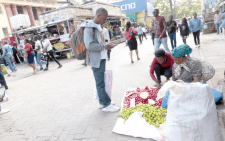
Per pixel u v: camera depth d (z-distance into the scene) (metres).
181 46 2.41
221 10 15.72
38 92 5.46
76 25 12.37
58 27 12.55
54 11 13.37
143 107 2.96
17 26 14.70
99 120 3.15
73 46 3.18
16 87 6.54
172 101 1.82
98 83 3.29
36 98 4.90
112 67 7.21
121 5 27.58
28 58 8.52
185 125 1.77
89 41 2.94
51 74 8.01
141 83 4.72
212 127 1.76
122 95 4.11
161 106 3.04
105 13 3.05
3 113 4.10
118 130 2.69
